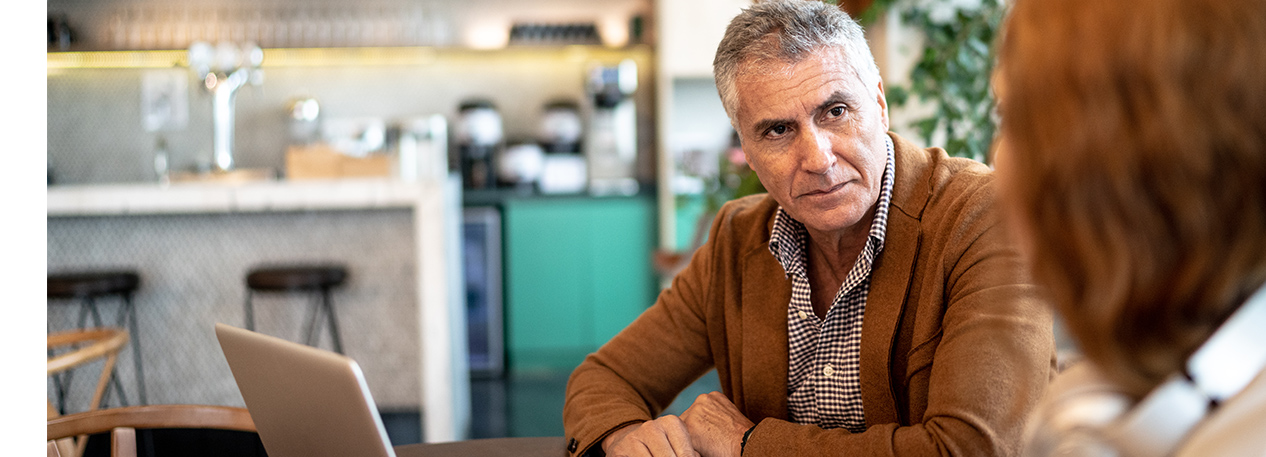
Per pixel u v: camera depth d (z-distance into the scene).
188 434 3.45
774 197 1.14
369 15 5.19
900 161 1.12
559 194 4.75
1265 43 0.38
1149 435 0.41
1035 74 0.43
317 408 0.82
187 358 3.66
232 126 5.27
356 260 3.67
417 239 3.29
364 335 3.70
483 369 4.69
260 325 3.67
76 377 3.64
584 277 4.78
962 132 2.59
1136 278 0.40
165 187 3.35
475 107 5.02
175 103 5.31
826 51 1.01
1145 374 0.42
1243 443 0.39
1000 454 0.89
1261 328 0.40
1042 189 0.43
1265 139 0.38
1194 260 0.39
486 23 5.27
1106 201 0.41
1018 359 0.91
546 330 4.79
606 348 1.34
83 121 5.30
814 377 1.15
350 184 3.32
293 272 3.34
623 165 5.24
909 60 3.08
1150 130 0.39
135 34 5.14
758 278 1.21
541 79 5.35
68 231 3.61
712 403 1.12
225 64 4.61
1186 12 0.39
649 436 1.07
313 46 5.05
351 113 5.33
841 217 1.05
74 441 1.66
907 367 1.07
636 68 5.29
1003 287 0.94
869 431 0.97
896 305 1.07
